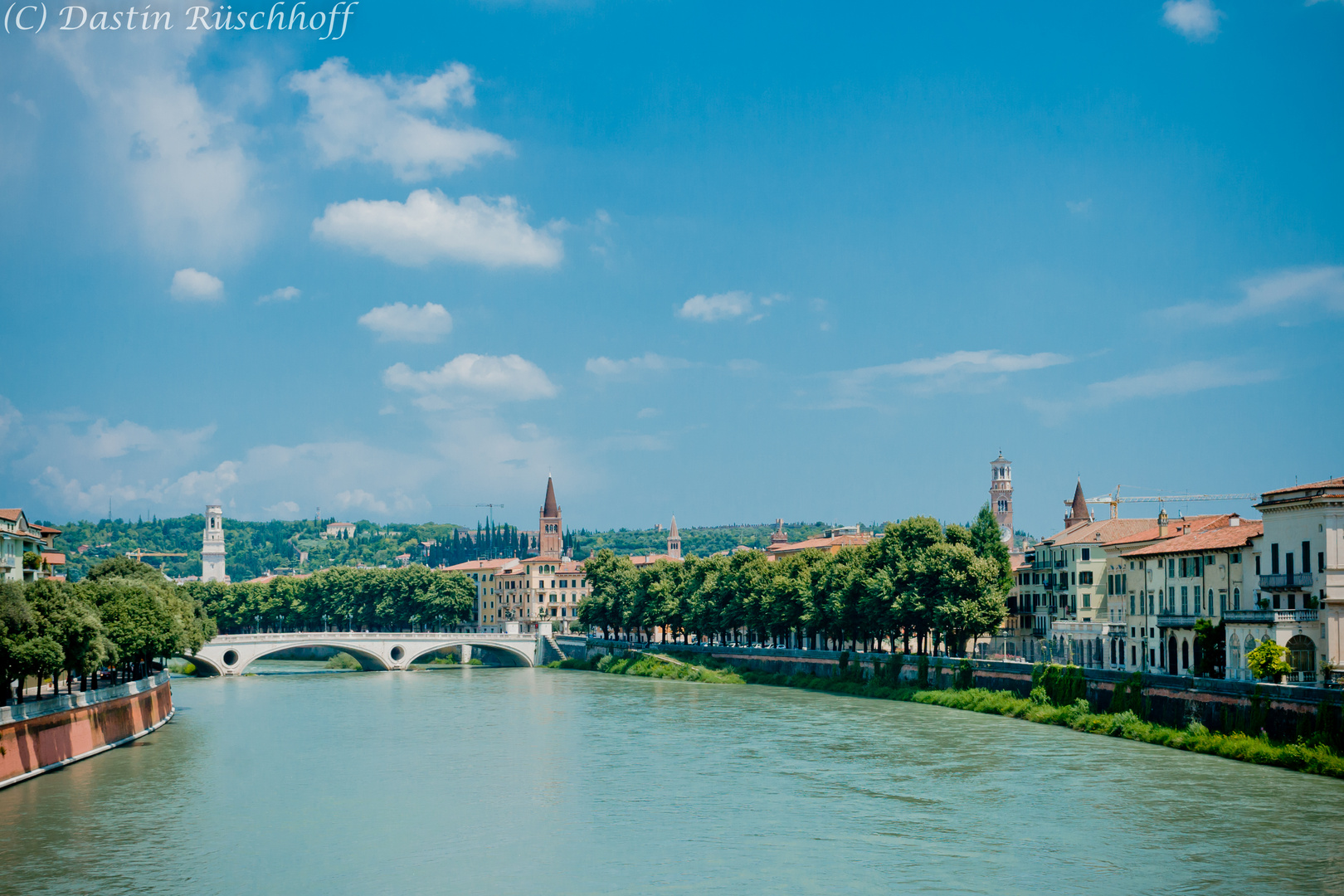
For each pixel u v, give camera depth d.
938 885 69.19
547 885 70.75
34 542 144.50
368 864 75.44
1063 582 184.25
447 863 75.81
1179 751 108.94
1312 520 108.25
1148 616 146.12
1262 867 70.75
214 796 95.50
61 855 76.50
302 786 100.56
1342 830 78.12
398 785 101.69
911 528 174.25
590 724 142.75
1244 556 122.69
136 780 101.25
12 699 100.94
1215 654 121.81
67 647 100.69
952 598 163.50
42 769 101.94
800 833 81.81
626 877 72.19
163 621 131.62
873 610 172.75
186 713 159.38
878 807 89.19
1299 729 97.94
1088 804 87.88
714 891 69.06
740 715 149.25
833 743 121.75
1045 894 67.12
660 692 189.12
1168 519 166.50
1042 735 123.06
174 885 70.31
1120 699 124.19
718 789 97.88
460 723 145.62
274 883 71.12
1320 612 106.62
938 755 111.38
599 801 93.75
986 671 152.25
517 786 100.56
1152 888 67.56
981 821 83.75
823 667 188.88
